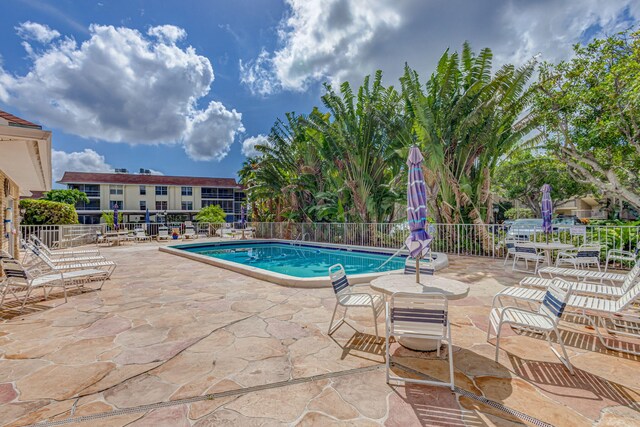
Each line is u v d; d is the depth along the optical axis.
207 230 26.06
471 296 5.35
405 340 3.33
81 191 40.06
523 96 10.41
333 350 3.33
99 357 3.19
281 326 4.05
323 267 10.88
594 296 4.80
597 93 9.84
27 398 2.47
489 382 2.67
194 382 2.70
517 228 11.81
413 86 10.86
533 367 2.92
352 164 14.83
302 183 18.20
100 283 6.83
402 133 12.53
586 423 2.13
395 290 3.13
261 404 2.38
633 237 7.97
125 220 42.53
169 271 8.41
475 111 9.75
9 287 5.98
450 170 11.28
